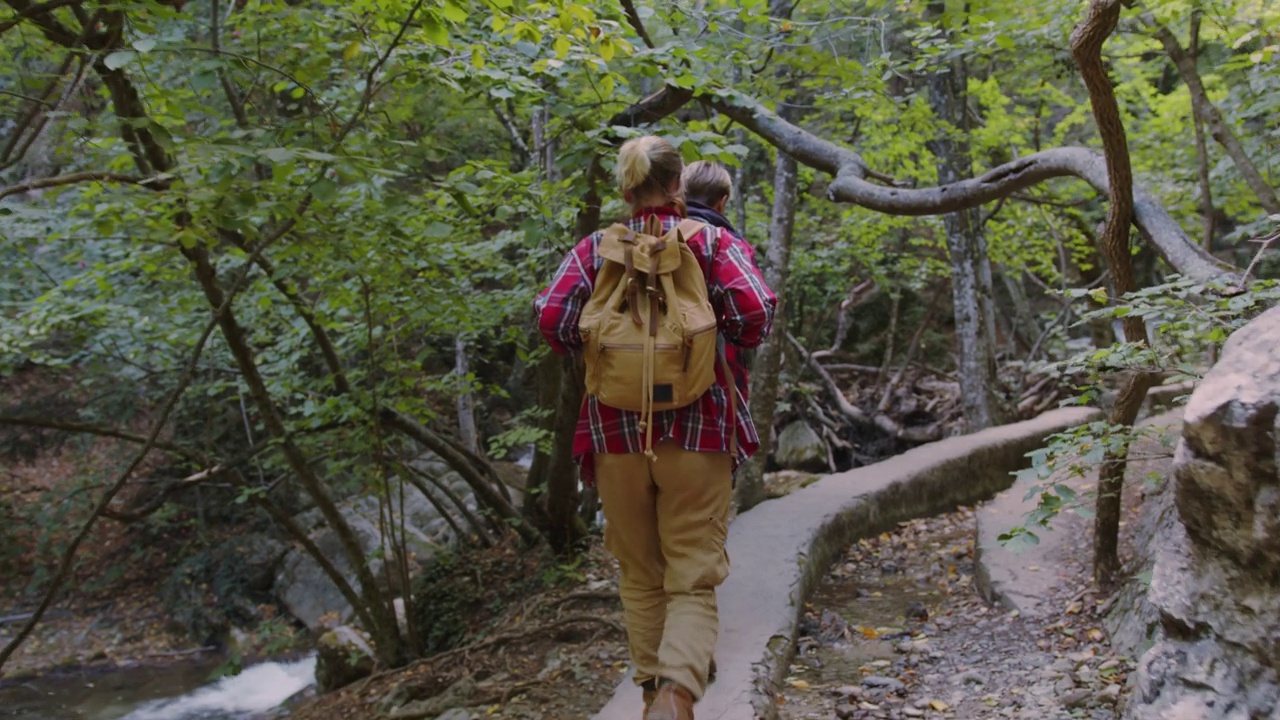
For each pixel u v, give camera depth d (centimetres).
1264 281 268
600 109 514
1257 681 155
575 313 252
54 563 994
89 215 595
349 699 558
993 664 382
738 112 509
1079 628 400
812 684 376
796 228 1195
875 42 648
